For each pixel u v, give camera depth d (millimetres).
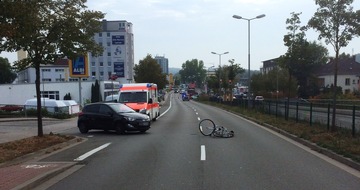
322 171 9031
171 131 20188
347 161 9906
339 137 13641
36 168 9695
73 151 13250
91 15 15641
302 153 11938
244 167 9625
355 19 14414
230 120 28109
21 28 10836
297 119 21156
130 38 130750
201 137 17000
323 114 18141
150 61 77250
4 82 116375
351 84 85500
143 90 25578
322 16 14742
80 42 15703
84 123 20141
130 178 8523
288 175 8602
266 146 13664
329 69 88312
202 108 54906
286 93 77062
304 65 24656
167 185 7750
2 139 16953
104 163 10656
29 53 15172
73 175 9031
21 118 31906
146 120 19344
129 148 13703
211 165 9953
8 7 9680
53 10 14961
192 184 7805
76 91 67188
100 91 69688
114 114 19328
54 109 38594
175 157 11406
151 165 10133
